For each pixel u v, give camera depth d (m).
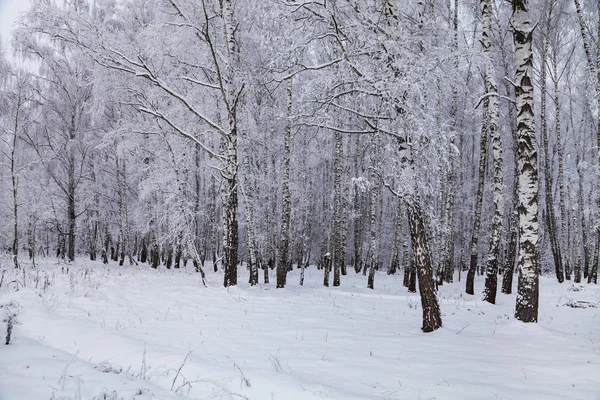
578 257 21.67
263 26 9.27
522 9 9.26
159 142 17.66
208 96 15.95
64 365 4.12
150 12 18.73
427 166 8.41
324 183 35.69
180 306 9.46
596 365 5.37
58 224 27.41
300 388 3.96
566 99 27.28
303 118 9.55
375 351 6.16
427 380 4.70
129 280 14.48
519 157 9.09
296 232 32.41
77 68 22.94
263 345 6.07
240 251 35.69
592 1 20.31
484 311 11.86
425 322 8.18
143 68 13.02
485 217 30.92
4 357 4.20
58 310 7.58
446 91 9.52
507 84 19.02
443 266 21.42
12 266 17.25
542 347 6.72
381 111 8.80
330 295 14.66
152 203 24.06
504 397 4.14
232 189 13.93
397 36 8.36
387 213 41.72
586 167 20.20
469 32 20.73
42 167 26.42
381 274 30.62
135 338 5.84
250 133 17.77
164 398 3.58
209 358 5.04
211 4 14.53
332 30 8.59
